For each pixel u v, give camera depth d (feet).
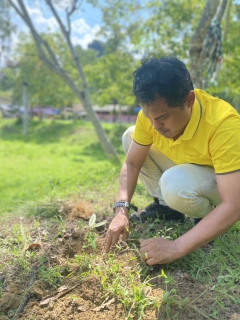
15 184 27.35
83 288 6.20
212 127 5.82
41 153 47.85
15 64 69.21
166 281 5.72
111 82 60.29
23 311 5.90
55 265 6.94
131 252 7.04
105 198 10.99
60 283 6.43
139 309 5.55
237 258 6.70
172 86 5.13
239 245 7.17
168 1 35.35
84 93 26.94
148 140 7.22
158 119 5.45
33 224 9.04
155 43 36.91
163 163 7.89
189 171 6.52
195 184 6.48
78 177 17.44
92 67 62.59
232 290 5.85
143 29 36.63
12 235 8.42
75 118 82.69
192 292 5.91
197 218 7.59
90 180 14.79
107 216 8.95
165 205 8.26
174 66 5.25
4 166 37.06
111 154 26.91
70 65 68.64
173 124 5.62
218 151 5.72
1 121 94.48
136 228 8.05
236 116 5.86
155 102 5.22
